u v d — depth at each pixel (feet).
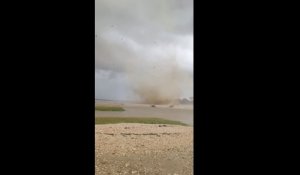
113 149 17.69
